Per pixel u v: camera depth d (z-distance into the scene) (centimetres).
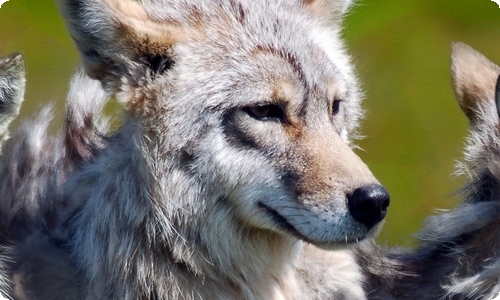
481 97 1261
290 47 1117
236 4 1149
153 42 1102
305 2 1208
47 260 1200
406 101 2652
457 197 1336
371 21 2902
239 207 1114
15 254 1234
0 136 1250
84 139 1334
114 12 1101
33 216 1294
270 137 1093
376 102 2662
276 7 1160
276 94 1095
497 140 1212
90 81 1372
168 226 1101
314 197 1066
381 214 1055
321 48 1140
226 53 1112
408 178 2431
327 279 1210
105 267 1130
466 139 1330
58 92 2408
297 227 1083
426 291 1241
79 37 1121
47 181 1333
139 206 1109
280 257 1162
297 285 1194
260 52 1112
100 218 1137
